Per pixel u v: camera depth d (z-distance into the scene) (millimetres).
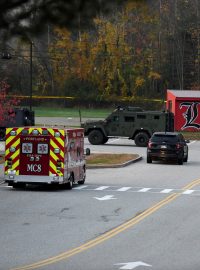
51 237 29328
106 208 39656
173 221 34594
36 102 199125
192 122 131500
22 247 26828
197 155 90312
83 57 192500
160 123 100500
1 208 39312
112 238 29109
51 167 47688
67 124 142625
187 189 51219
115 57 194250
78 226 32656
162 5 198875
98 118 164250
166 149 74688
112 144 104750
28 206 40219
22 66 196875
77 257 24609
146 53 198750
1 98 96375
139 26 194000
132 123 101562
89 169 68438
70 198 44344
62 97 185875
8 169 48219
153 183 55469
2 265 22984
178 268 22500
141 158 81812
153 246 27125
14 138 48156
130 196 46094
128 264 23188
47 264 23172
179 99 131250
